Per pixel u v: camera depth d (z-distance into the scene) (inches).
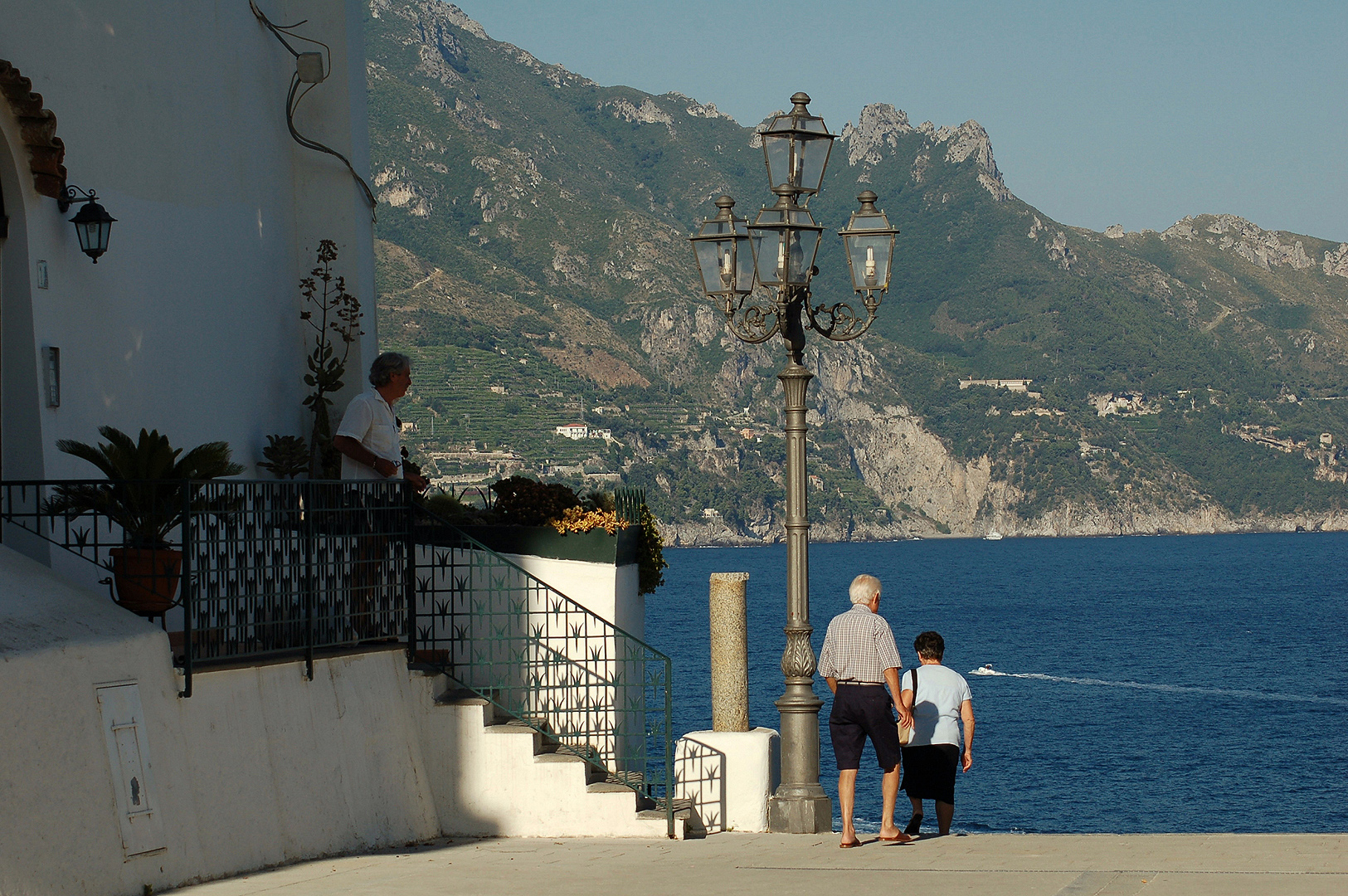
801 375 475.8
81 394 427.5
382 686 444.1
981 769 1969.7
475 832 458.0
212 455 378.6
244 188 558.3
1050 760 2042.3
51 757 307.1
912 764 471.5
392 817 435.2
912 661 3472.0
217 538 382.6
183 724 354.9
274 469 563.5
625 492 546.9
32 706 305.0
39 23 420.5
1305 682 3046.3
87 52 445.7
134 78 473.4
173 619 462.3
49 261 412.5
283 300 595.8
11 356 399.9
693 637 3863.2
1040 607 5462.6
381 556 455.8
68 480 368.2
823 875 346.9
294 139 614.2
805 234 476.4
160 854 335.0
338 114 622.5
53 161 400.8
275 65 599.8
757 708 2358.5
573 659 499.5
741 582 506.9
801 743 475.5
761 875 350.6
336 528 434.6
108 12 458.3
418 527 493.7
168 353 485.4
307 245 620.4
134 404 460.1
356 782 421.7
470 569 468.1
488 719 466.3
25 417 400.8
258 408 562.6
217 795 361.1
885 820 432.1
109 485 369.1
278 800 385.1
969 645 3944.4
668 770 457.1
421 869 371.9
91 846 313.0
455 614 472.4
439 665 475.2
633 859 395.5
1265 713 2561.5
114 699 330.6
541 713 492.4
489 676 493.7
